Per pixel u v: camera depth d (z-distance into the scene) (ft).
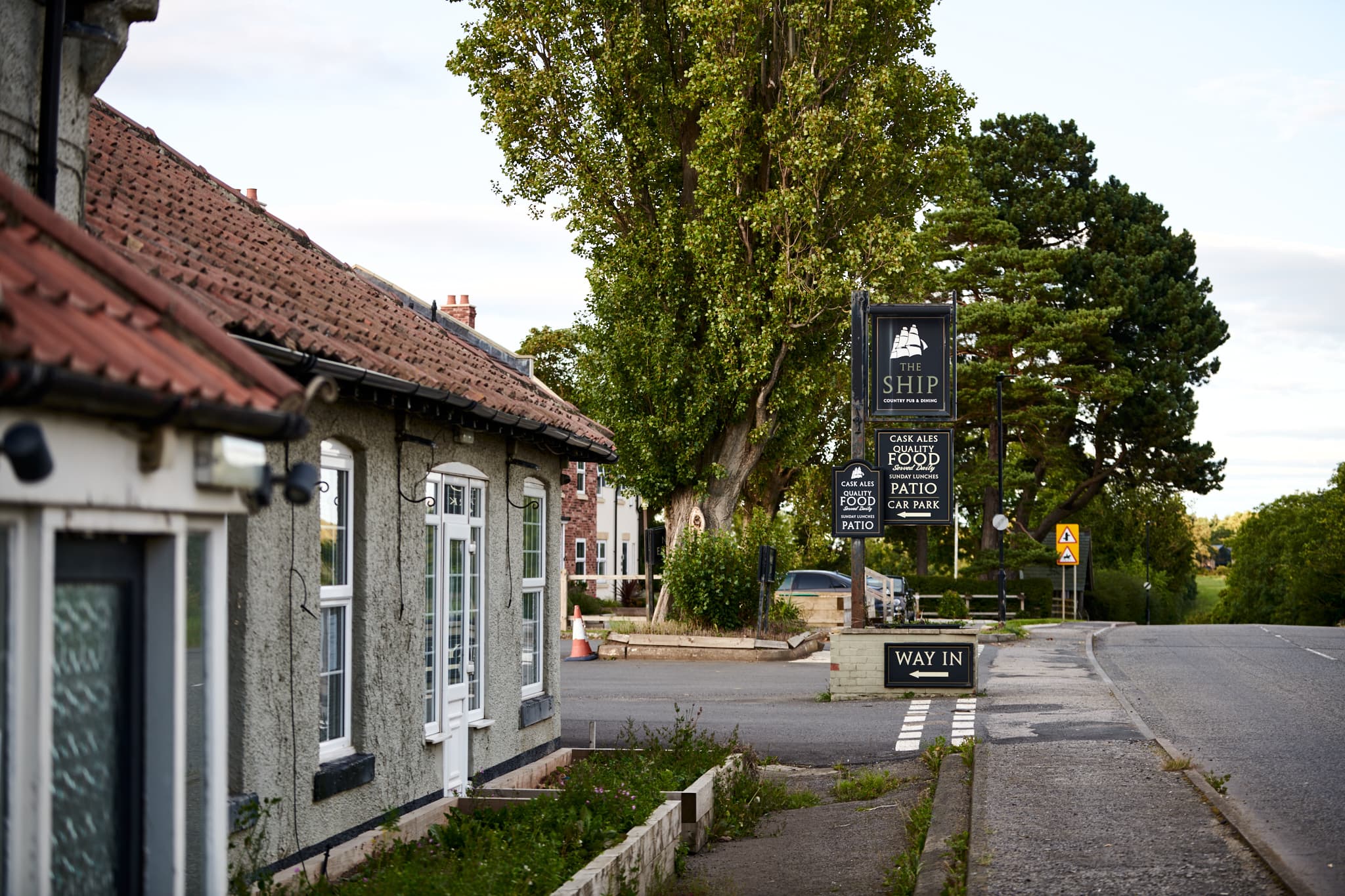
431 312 57.00
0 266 13.93
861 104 93.09
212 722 16.56
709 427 101.40
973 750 43.06
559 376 180.34
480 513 38.91
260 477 15.55
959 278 186.60
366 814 30.19
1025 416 181.57
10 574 12.87
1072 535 144.77
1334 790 36.91
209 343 15.81
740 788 40.57
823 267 93.35
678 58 100.32
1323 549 249.96
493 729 39.27
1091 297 191.93
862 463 68.08
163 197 33.40
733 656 94.68
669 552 102.83
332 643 29.50
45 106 22.63
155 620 15.31
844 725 57.00
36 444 11.57
